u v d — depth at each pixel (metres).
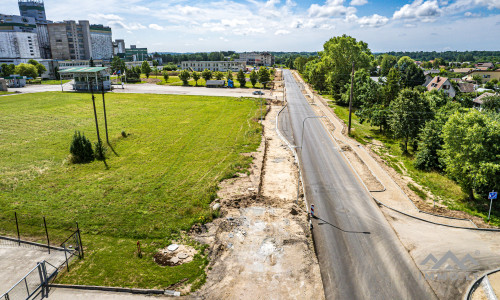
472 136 35.75
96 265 24.45
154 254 26.08
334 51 103.88
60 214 31.81
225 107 93.94
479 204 37.22
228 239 28.53
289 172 46.09
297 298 22.11
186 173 43.91
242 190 38.59
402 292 23.25
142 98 108.38
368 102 73.69
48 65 196.75
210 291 22.33
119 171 44.34
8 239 27.50
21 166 45.19
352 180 44.00
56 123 70.31
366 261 26.69
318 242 29.19
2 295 20.30
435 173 46.22
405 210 35.88
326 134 68.06
